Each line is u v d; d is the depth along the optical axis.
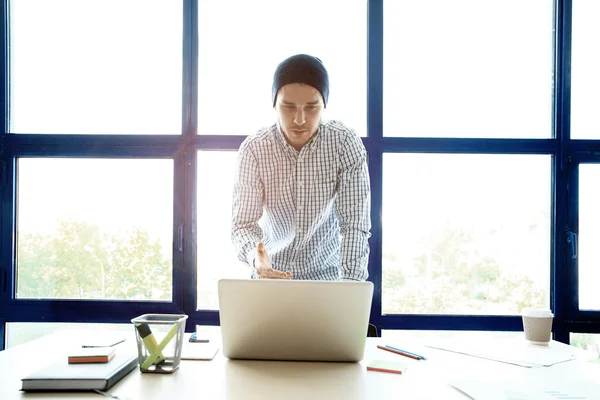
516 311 2.44
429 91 2.46
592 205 2.43
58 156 2.47
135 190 2.48
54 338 1.41
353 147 1.67
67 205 2.49
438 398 0.90
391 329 2.41
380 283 2.42
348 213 1.67
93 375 0.95
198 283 2.48
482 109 2.46
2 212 2.46
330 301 1.09
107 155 2.46
